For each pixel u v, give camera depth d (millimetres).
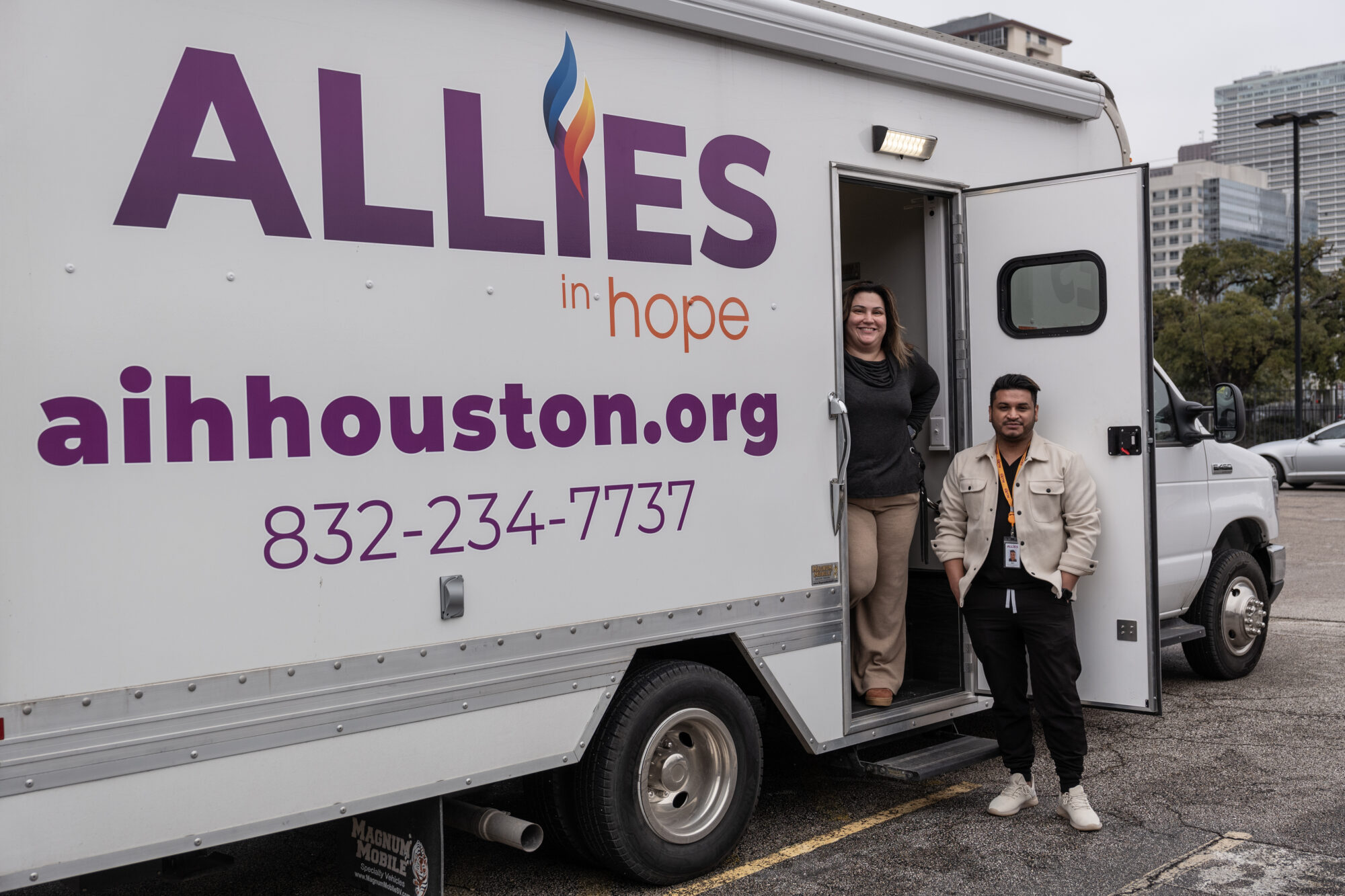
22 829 2326
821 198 3953
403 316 2871
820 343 3922
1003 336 4594
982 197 4594
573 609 3203
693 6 3494
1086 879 3549
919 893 3463
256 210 2639
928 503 4617
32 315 2344
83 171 2408
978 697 4652
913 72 4215
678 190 3504
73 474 2385
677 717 3492
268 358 2648
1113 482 4367
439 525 2926
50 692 2357
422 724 2896
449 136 2975
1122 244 4312
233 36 2617
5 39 2328
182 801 2520
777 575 3754
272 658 2646
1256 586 6414
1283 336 29438
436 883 2967
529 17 3154
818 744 3895
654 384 3416
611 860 3381
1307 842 3830
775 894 3475
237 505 2596
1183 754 4887
